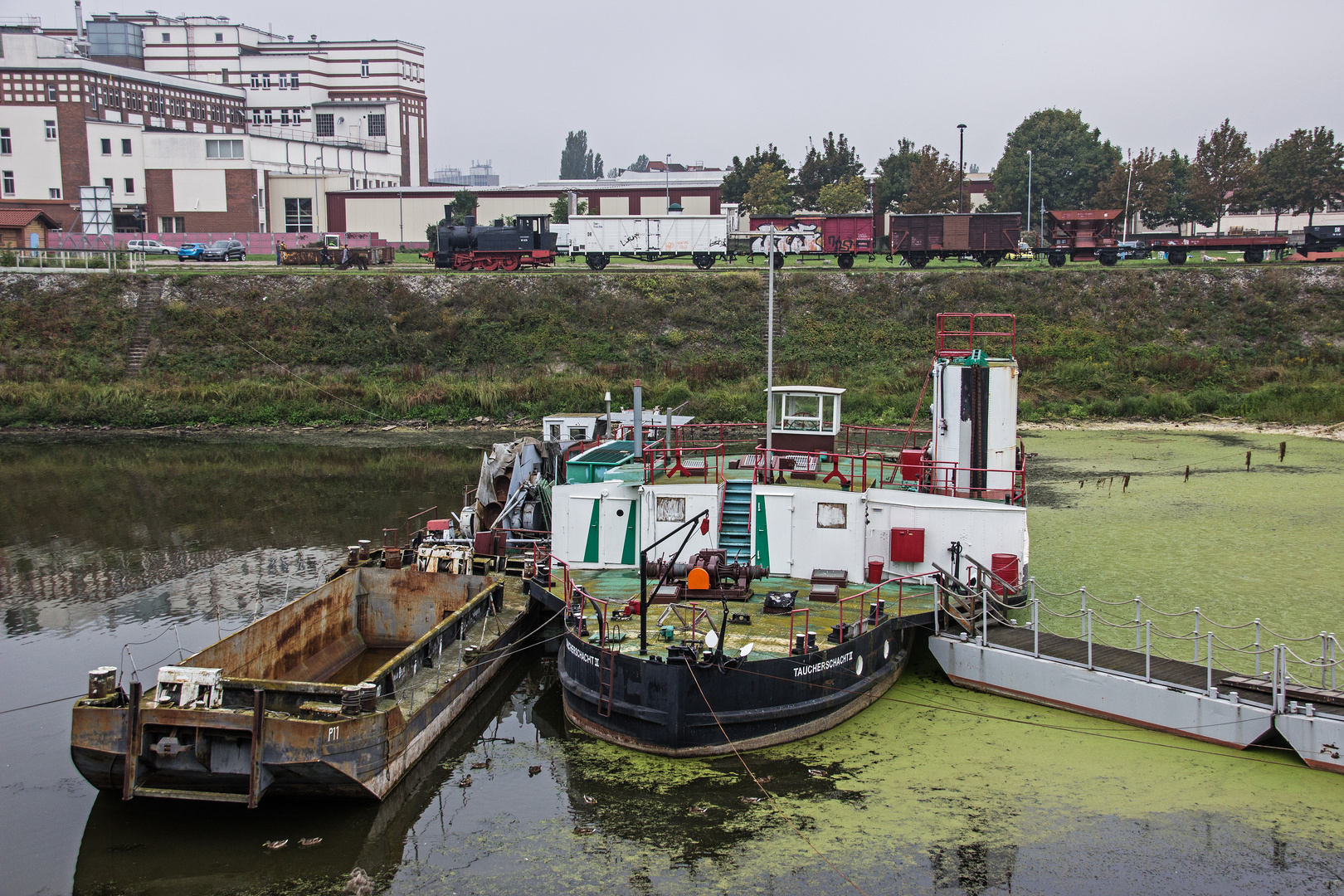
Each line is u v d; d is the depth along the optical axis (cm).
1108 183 9488
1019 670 1848
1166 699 1688
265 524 3297
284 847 1421
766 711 1636
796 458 2378
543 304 6175
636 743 1661
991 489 2145
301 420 5325
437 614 2217
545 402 5397
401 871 1367
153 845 1428
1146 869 1341
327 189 9531
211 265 7088
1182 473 3947
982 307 6100
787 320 6100
